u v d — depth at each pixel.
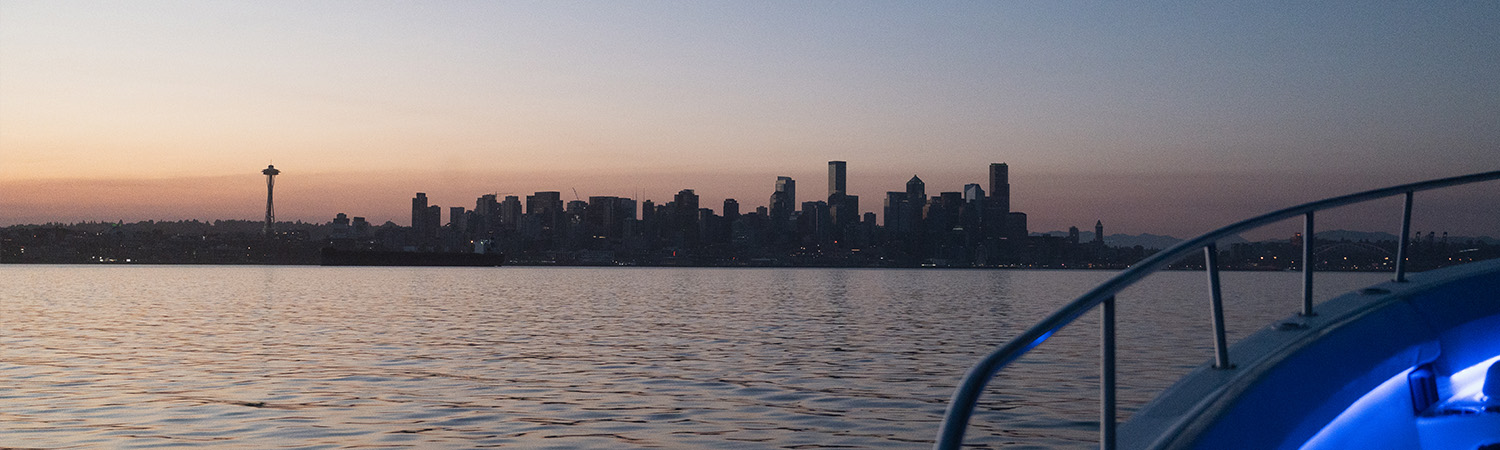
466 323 46.56
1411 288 5.37
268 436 15.16
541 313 57.16
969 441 14.76
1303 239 5.13
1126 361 26.12
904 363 26.75
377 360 27.55
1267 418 3.97
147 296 87.06
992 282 179.62
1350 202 5.26
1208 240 4.18
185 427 15.97
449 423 16.42
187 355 29.31
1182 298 86.56
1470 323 5.33
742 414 17.42
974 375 2.93
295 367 25.58
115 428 15.83
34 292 98.12
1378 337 4.76
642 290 111.50
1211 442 3.65
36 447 14.25
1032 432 15.42
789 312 59.12
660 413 17.52
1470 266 5.79
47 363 26.83
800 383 21.98
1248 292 110.00
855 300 81.69
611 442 14.80
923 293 105.19
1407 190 5.60
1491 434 5.05
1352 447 4.71
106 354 29.69
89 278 175.12
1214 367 4.38
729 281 171.50
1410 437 5.02
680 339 36.06
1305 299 5.08
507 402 18.86
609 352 30.25
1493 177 5.80
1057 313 3.21
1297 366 4.27
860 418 16.97
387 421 16.61
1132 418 4.03
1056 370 23.42
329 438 15.00
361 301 76.00
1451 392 5.47
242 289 110.62
